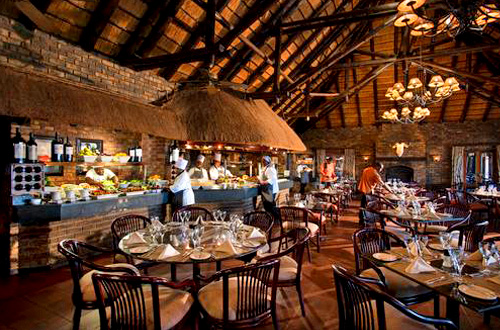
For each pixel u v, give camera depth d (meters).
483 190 8.35
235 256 2.51
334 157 14.48
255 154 11.29
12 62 3.47
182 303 2.16
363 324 1.78
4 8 3.37
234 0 4.93
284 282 2.74
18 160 3.62
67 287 3.36
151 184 5.59
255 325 2.12
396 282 2.51
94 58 4.38
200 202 5.70
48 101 2.90
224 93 5.80
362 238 2.99
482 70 10.26
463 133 12.28
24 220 3.57
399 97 8.05
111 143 7.19
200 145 5.66
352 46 6.49
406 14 4.17
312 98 12.24
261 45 6.19
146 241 2.95
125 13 4.21
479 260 2.52
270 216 3.96
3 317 2.73
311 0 6.29
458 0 3.52
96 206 4.14
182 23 4.77
